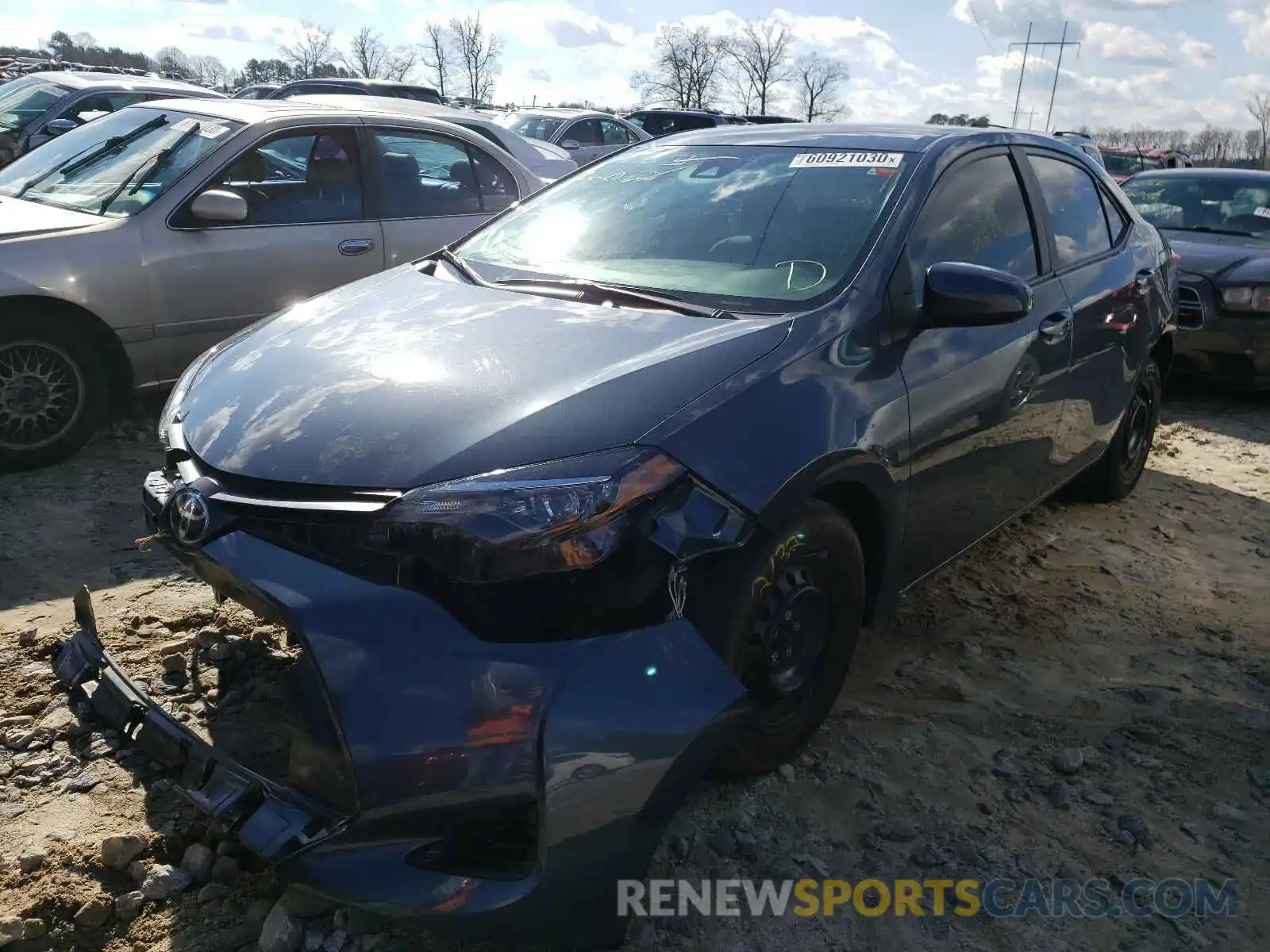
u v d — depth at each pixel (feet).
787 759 9.30
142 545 8.32
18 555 12.75
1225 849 8.76
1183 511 17.03
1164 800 9.34
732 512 7.42
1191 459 20.16
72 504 14.51
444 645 6.47
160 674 9.93
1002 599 13.28
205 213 16.52
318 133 18.60
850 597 9.19
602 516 6.70
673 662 6.79
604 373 7.81
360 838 6.51
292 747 6.88
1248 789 9.55
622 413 7.33
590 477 6.81
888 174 10.76
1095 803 9.23
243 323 17.65
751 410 7.86
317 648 6.56
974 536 11.63
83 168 18.65
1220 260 24.21
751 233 10.44
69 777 8.66
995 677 11.32
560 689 6.41
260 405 7.97
